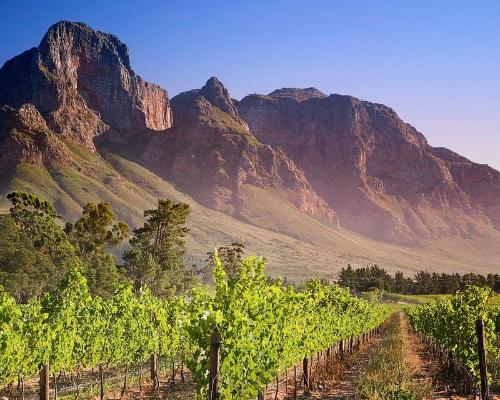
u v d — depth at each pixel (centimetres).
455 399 1909
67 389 2089
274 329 1449
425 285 15888
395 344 3525
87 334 1950
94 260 7806
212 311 1160
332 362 2706
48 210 9088
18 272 6444
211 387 1023
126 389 2123
